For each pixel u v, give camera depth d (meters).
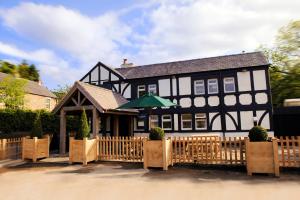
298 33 24.09
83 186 7.14
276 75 26.84
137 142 10.96
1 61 56.22
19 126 19.48
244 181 7.27
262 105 17.97
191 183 7.19
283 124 17.73
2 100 21.62
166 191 6.45
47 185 7.38
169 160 9.71
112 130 20.70
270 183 6.96
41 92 33.25
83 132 11.09
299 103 17.97
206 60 21.62
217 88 19.36
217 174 8.29
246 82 18.53
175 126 20.17
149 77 21.19
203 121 19.48
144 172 8.88
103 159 11.38
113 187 6.95
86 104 14.31
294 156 8.37
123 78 21.91
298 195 5.85
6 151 12.69
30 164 11.16
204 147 9.92
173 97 20.47
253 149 8.09
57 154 14.23
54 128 21.28
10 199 6.14
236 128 18.47
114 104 15.44
